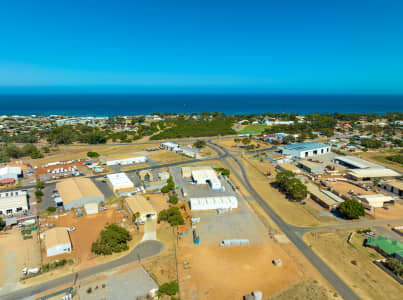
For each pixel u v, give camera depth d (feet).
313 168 342.85
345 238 193.47
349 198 258.37
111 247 175.11
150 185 285.64
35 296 138.72
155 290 142.41
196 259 170.30
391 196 265.95
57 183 284.41
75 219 220.23
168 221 216.33
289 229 207.10
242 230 205.36
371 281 150.10
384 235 196.54
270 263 166.40
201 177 307.17
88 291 142.20
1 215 226.17
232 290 144.25
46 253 174.50
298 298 137.90
